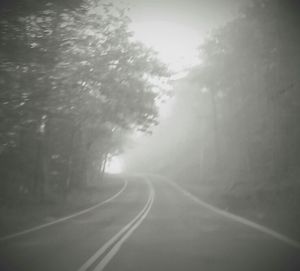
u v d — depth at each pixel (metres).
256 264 6.99
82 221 14.98
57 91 17.16
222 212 18.30
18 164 20.81
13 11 11.86
